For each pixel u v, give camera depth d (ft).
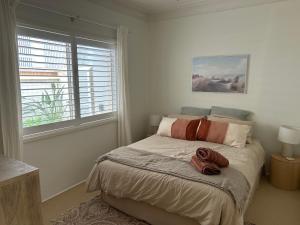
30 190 4.68
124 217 7.39
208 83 11.82
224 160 6.82
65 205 8.14
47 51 8.31
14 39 6.91
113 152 8.19
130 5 11.37
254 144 9.72
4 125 6.84
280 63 10.00
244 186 6.30
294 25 9.52
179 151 8.39
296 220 7.25
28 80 7.80
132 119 12.98
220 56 11.30
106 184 7.43
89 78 10.14
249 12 10.39
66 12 8.71
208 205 5.59
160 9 12.07
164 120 11.21
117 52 11.18
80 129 9.74
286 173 9.19
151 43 13.47
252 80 10.71
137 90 13.15
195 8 11.60
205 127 9.96
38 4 7.77
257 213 7.64
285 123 10.22
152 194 6.45
